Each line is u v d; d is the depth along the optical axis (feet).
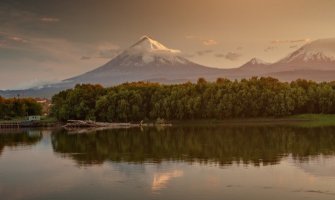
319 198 143.95
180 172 191.11
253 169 193.36
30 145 325.01
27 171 207.10
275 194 150.10
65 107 625.00
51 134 442.09
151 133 399.44
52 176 192.24
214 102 547.90
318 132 353.10
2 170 212.02
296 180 169.37
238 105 541.34
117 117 595.06
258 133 360.07
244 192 153.99
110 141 333.01
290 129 393.70
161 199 148.66
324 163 203.51
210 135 355.15
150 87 609.42
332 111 547.90
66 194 159.33
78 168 209.97
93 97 630.33
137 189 162.40
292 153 237.45
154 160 226.58
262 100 538.88
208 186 163.73
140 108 591.78
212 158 227.20
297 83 598.34
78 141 343.87
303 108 562.25
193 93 574.15
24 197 157.69
